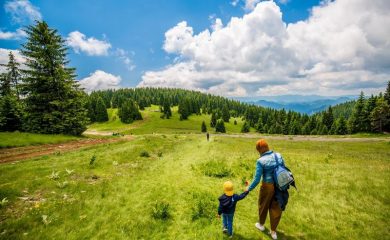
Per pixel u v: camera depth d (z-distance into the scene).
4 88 48.50
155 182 10.16
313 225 6.27
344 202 7.58
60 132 34.28
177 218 6.72
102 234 5.94
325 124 98.81
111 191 8.95
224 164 13.49
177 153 20.47
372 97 74.19
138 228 6.21
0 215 6.80
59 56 34.78
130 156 16.61
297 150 27.06
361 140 47.91
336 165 13.24
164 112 166.12
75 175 11.04
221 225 6.22
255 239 5.53
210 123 154.50
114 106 190.75
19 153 18.69
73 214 7.00
